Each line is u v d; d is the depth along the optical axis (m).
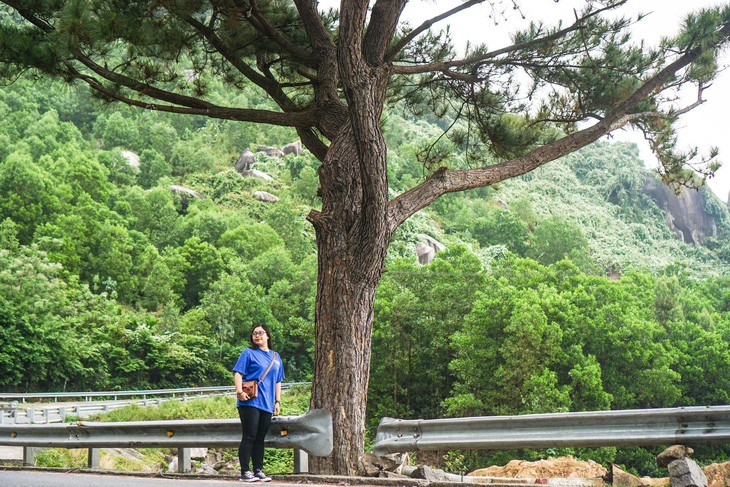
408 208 8.13
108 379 52.22
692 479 5.22
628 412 5.31
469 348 39.75
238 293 74.62
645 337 43.59
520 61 10.60
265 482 6.02
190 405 32.75
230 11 8.11
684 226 196.12
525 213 166.25
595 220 184.75
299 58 8.97
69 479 6.38
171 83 9.52
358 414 7.48
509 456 34.22
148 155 138.88
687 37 9.87
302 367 75.44
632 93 10.38
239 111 8.71
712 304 85.94
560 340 39.09
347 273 7.70
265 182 136.62
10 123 128.75
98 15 7.61
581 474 12.37
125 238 85.75
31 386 44.62
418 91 11.78
